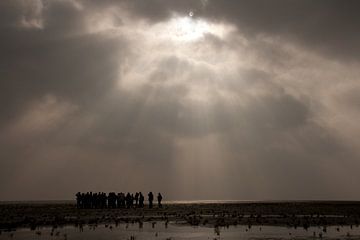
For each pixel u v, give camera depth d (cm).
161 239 2306
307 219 3866
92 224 3212
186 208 6756
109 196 6694
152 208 6675
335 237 2453
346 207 7319
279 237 2447
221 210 5894
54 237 2342
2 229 2769
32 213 4694
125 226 3077
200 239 2330
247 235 2544
